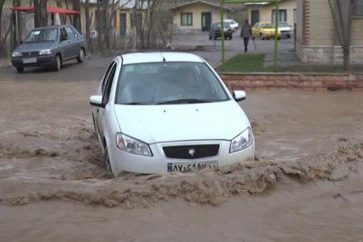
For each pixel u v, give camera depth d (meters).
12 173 7.80
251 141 7.29
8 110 13.81
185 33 77.38
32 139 10.19
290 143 9.59
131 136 6.91
